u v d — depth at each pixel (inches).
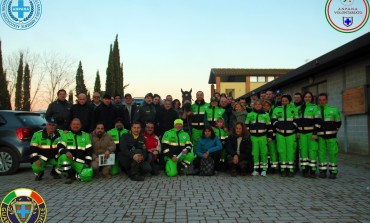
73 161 290.7
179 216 185.9
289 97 317.7
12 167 327.6
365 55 422.0
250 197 229.3
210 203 213.3
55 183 281.9
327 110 301.3
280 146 314.7
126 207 204.1
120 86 1525.6
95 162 302.0
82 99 319.3
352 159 407.5
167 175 316.5
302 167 311.9
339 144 498.6
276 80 711.7
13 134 329.1
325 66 490.9
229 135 331.0
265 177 310.3
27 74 1487.5
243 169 314.8
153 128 327.3
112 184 276.8
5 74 1401.3
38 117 366.9
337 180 290.7
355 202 215.6
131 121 369.1
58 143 290.4
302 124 310.8
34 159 289.6
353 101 448.8
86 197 229.8
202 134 332.5
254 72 1688.0
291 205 208.5
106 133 313.6
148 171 302.2
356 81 447.8
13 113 339.6
